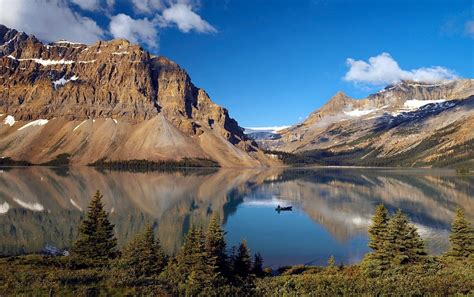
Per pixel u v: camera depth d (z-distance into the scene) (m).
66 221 116.19
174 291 35.44
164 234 101.88
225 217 129.38
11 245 88.56
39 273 41.97
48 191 183.88
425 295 32.38
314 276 45.22
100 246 62.06
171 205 152.75
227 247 89.88
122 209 140.62
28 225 110.12
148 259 54.06
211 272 48.53
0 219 117.94
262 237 100.38
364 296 32.78
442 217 123.69
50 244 89.94
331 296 33.91
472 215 126.06
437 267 49.03
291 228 111.38
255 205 155.62
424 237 96.12
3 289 34.25
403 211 135.88
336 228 111.06
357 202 162.00
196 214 134.12
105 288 34.88
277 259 80.88
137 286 36.06
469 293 31.55
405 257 51.31
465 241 58.75
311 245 92.12
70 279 37.56
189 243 52.88
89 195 172.50
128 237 97.81
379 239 55.41
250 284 42.59
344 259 80.56
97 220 64.62
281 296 36.12
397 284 35.94
